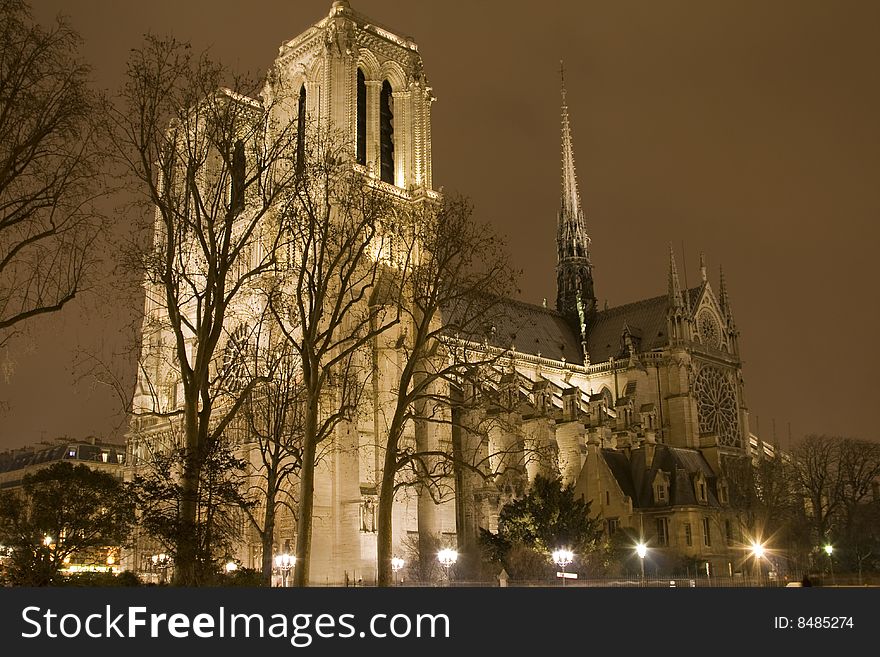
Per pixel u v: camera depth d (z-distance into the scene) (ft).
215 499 136.46
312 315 165.27
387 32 387.96
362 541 298.76
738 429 470.80
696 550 338.95
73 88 122.11
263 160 168.96
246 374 237.86
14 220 116.67
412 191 363.97
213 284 147.02
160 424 349.20
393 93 383.45
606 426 396.16
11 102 116.67
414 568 295.07
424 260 253.44
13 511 155.12
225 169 158.10
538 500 276.62
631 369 447.42
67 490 156.25
